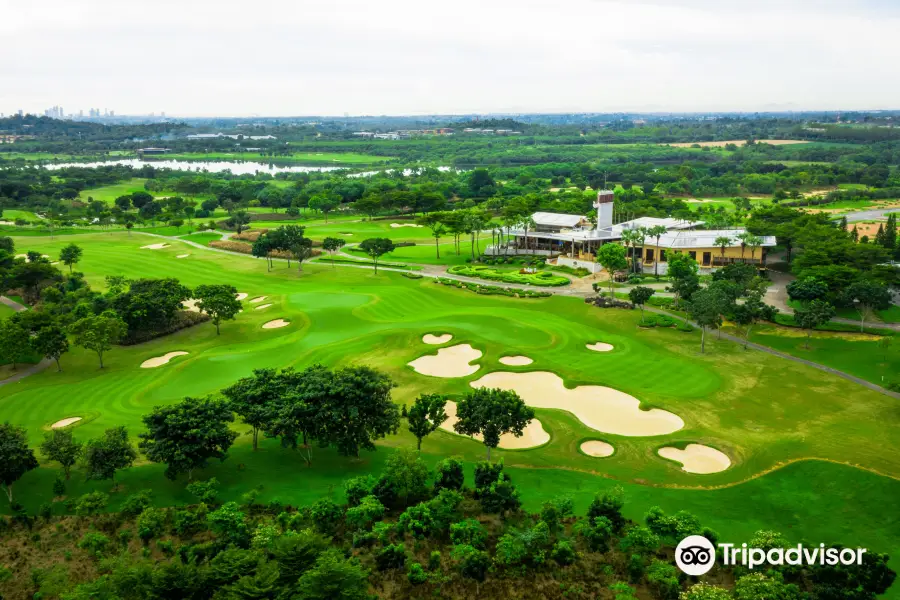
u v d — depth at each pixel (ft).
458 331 348.79
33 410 260.21
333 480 199.93
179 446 189.78
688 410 251.60
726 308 315.99
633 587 150.00
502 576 154.40
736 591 138.92
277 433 205.46
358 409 204.03
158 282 390.01
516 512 178.50
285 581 137.69
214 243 630.74
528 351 320.29
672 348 321.52
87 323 306.55
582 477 204.74
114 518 177.06
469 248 616.80
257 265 547.49
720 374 285.84
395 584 151.12
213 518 162.91
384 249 519.19
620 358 309.42
